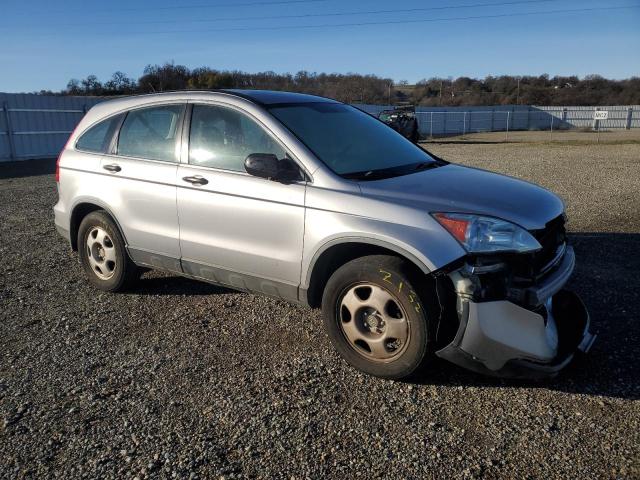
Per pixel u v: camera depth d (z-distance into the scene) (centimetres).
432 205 335
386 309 337
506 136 3797
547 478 256
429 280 327
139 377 357
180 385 346
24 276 573
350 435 291
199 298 498
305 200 365
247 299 494
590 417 303
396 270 327
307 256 366
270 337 415
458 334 315
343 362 373
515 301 321
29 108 1975
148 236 460
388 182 364
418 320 324
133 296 507
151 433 295
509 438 287
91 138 514
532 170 1473
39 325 444
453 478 257
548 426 296
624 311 446
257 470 265
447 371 359
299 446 283
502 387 339
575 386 337
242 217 396
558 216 358
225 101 426
